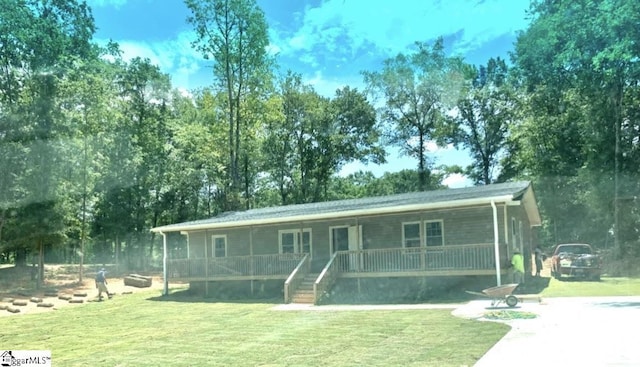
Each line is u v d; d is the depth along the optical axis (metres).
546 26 17.41
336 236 22.34
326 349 9.55
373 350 9.20
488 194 18.31
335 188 37.94
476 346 9.05
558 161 27.09
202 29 31.05
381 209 19.50
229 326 13.43
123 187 33.28
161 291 25.66
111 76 30.58
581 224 29.73
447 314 13.52
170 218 38.50
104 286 23.27
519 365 7.55
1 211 13.32
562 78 20.53
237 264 22.97
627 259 26.50
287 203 39.56
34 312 18.97
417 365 7.86
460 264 18.36
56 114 14.29
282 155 39.47
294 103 36.62
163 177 37.09
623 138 27.48
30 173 13.73
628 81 23.52
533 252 27.92
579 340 9.09
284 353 9.42
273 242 23.83
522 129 22.91
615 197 27.83
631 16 16.98
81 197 22.55
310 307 17.53
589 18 17.47
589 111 25.91
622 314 11.80
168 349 10.48
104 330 14.15
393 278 19.66
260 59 32.88
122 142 31.36
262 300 20.58
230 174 37.59
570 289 18.16
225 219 25.08
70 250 30.31
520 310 13.20
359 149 31.41
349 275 20.08
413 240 20.69
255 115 36.62
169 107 37.50
